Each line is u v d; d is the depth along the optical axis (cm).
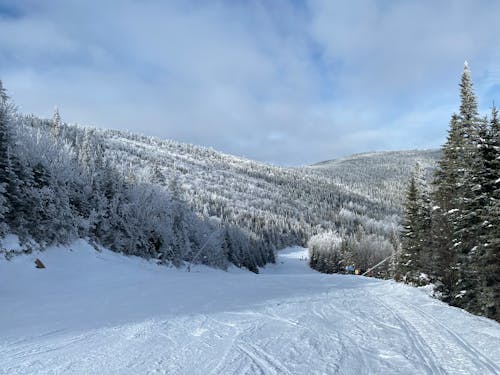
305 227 15525
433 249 1839
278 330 840
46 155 2511
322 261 10456
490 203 1302
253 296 1495
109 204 3012
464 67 2398
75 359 611
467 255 1461
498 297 1243
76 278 1983
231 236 6931
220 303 1263
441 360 630
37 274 1870
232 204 16662
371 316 1073
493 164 1391
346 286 2277
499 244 1235
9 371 554
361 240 11006
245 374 532
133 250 3134
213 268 4638
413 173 3291
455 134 2309
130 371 548
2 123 2127
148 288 1698
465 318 1062
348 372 554
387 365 594
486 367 596
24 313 1061
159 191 3797
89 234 2766
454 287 1591
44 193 2242
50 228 2248
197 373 538
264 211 17262
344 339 765
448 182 2002
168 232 3597
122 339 746
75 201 2755
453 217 1587
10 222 2081
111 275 2203
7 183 2048
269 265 10188
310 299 1449
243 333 803
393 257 5697
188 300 1331
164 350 663
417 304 1364
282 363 589
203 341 730
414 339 781
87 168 3011
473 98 2338
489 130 1432
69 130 9606
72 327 863
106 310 1109
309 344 713
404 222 3162
